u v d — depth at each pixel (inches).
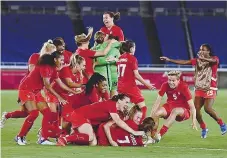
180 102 1382.9
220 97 3024.1
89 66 1480.1
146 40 4771.2
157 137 1365.7
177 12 4928.6
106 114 1263.5
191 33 4803.2
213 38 4763.8
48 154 1129.4
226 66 4544.8
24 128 1306.6
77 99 1285.7
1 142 1355.8
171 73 1369.3
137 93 1528.1
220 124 1533.0
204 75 1496.1
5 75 3713.1
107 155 1118.4
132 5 4990.2
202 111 2278.5
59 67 1302.9
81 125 1263.5
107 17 1599.4
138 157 1099.9
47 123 1309.1
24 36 4702.3
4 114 1393.9
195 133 1599.4
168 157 1107.9
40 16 4872.0
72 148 1219.2
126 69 1517.0
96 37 1523.1
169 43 4749.0
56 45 1362.0
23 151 1177.4
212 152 1205.1
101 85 1320.1
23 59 4542.3
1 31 4682.6
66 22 4874.5
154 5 4928.6
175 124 1822.1
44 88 1435.8
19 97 1314.0
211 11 4923.7
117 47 1533.0
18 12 4867.1
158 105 1385.3
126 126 1253.1
